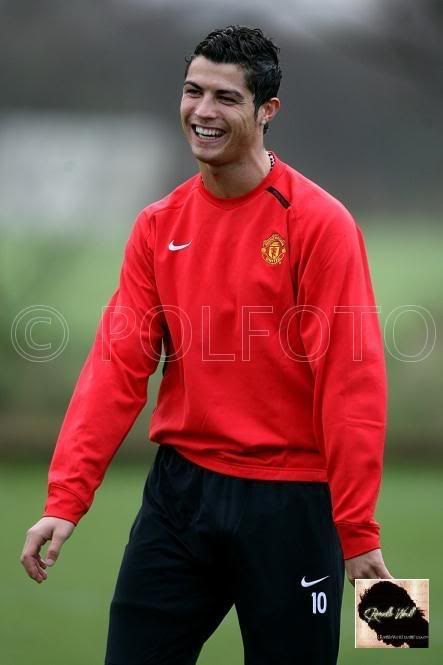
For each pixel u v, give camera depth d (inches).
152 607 461.4
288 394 455.2
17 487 1370.6
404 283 1707.7
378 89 1739.7
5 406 1646.2
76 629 776.9
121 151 1728.6
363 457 435.5
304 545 452.1
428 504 1264.8
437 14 1684.3
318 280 443.5
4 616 807.1
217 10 1722.4
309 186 456.4
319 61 1733.5
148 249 474.3
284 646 453.4
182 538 462.3
